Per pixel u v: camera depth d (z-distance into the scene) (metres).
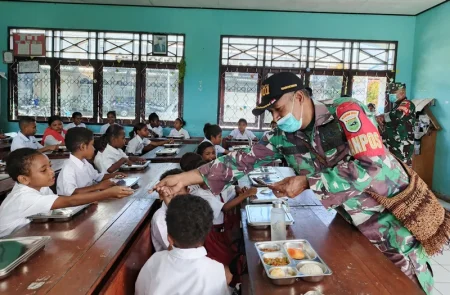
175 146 4.93
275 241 1.37
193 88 6.21
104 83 6.18
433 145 5.20
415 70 5.92
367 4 5.50
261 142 1.55
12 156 1.47
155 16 6.07
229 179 1.54
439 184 5.09
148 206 1.82
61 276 1.04
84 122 6.23
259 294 1.04
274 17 6.06
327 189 1.20
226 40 6.13
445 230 1.31
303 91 1.27
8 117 6.15
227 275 1.83
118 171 2.89
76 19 6.05
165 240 1.73
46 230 1.42
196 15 6.07
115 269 1.21
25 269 1.08
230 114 6.28
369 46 6.06
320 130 1.30
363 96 6.12
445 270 2.80
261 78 6.16
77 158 2.19
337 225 1.65
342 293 1.06
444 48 5.05
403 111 4.22
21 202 1.44
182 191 1.57
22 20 6.04
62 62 6.11
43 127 6.21
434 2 5.18
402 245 1.35
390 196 1.29
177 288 1.19
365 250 1.36
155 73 6.20
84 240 1.32
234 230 2.08
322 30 6.05
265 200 1.97
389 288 1.09
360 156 1.18
